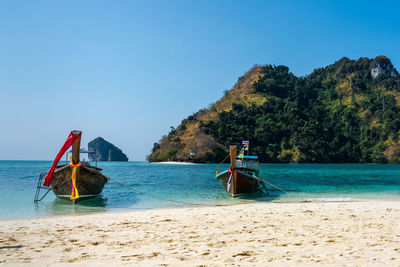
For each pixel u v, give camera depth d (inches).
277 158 4832.7
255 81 7135.8
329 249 235.9
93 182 663.8
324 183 1167.0
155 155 5226.4
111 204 617.0
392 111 6087.6
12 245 264.8
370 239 273.4
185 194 787.4
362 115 6417.3
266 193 813.9
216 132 4950.8
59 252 237.3
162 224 377.1
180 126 5698.8
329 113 6579.7
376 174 1870.1
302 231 317.4
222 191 858.8
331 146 5300.2
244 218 415.8
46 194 719.7
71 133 599.5
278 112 6053.2
